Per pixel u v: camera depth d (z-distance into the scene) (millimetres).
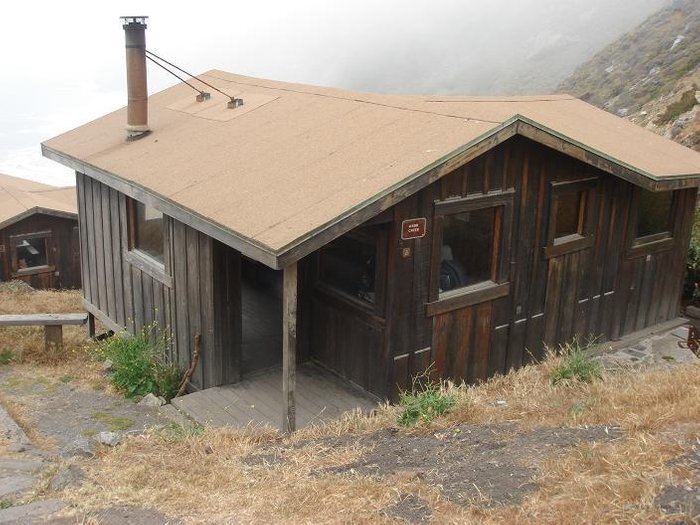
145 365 8570
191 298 8109
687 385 5387
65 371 9492
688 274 11125
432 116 7289
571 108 10148
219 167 7656
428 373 7332
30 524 4203
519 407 5852
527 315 8227
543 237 8086
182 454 5543
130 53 9602
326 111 8406
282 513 4258
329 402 7238
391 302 6855
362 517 4102
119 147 9664
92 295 10945
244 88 10641
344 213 5676
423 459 4957
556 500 3920
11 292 15781
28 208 18500
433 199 6918
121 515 4324
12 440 6508
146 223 9172
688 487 3686
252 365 8484
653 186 8391
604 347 9172
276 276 11117
